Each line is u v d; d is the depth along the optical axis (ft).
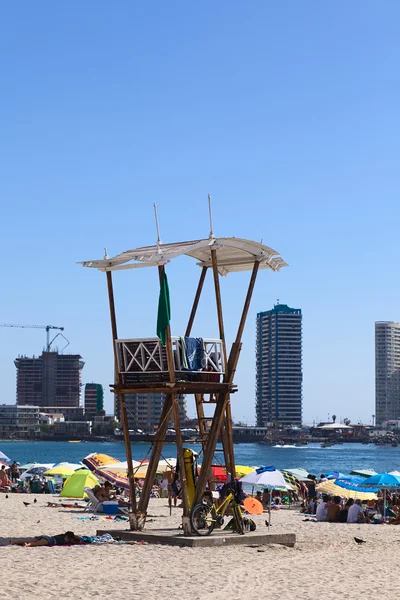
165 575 78.79
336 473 216.95
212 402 109.50
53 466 237.25
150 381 104.42
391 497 180.65
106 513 152.25
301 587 74.95
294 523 149.59
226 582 76.13
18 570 78.02
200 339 104.37
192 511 102.17
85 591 69.15
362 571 86.02
